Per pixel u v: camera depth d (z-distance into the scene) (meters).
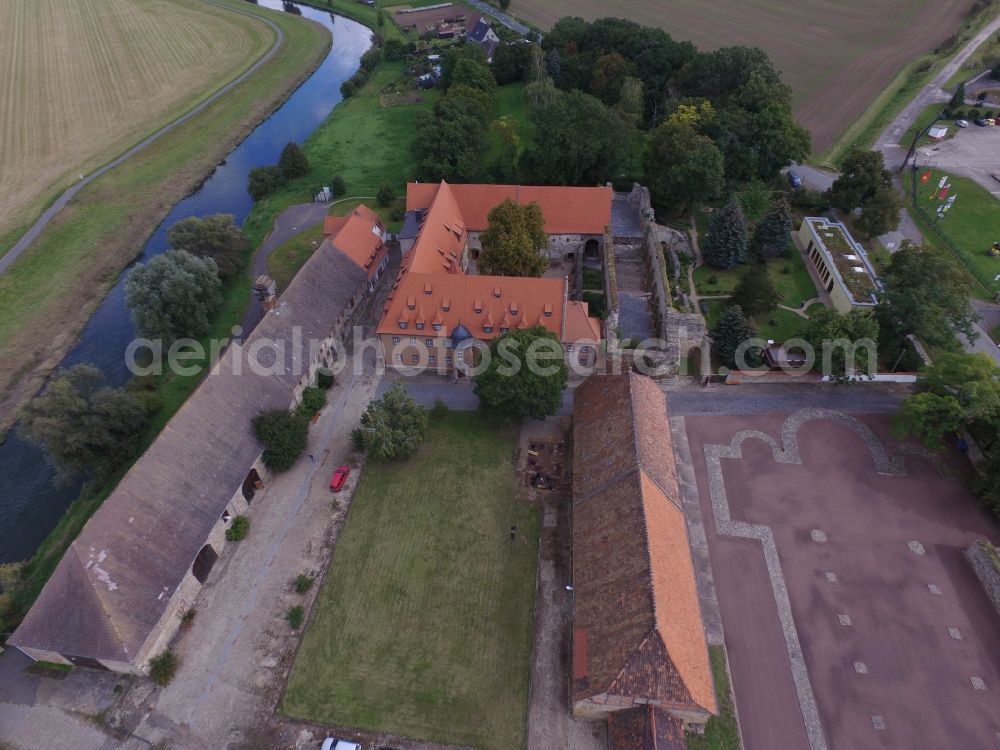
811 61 142.88
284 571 50.03
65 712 42.09
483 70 132.88
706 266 84.12
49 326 80.31
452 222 81.44
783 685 41.91
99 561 43.03
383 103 142.00
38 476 60.84
